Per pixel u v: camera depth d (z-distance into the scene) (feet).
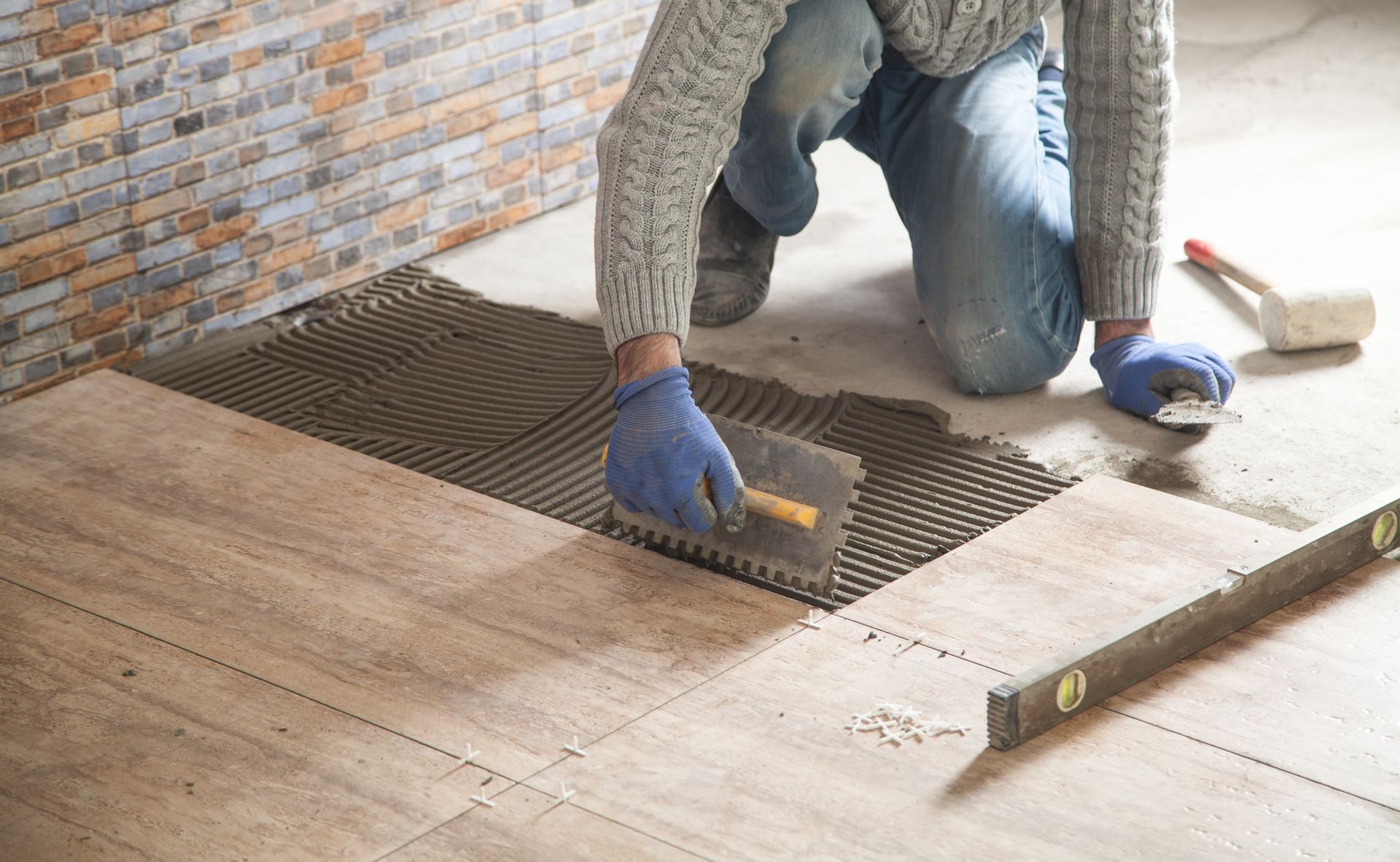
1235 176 12.16
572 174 12.42
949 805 5.46
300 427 8.86
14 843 5.30
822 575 6.83
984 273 8.83
